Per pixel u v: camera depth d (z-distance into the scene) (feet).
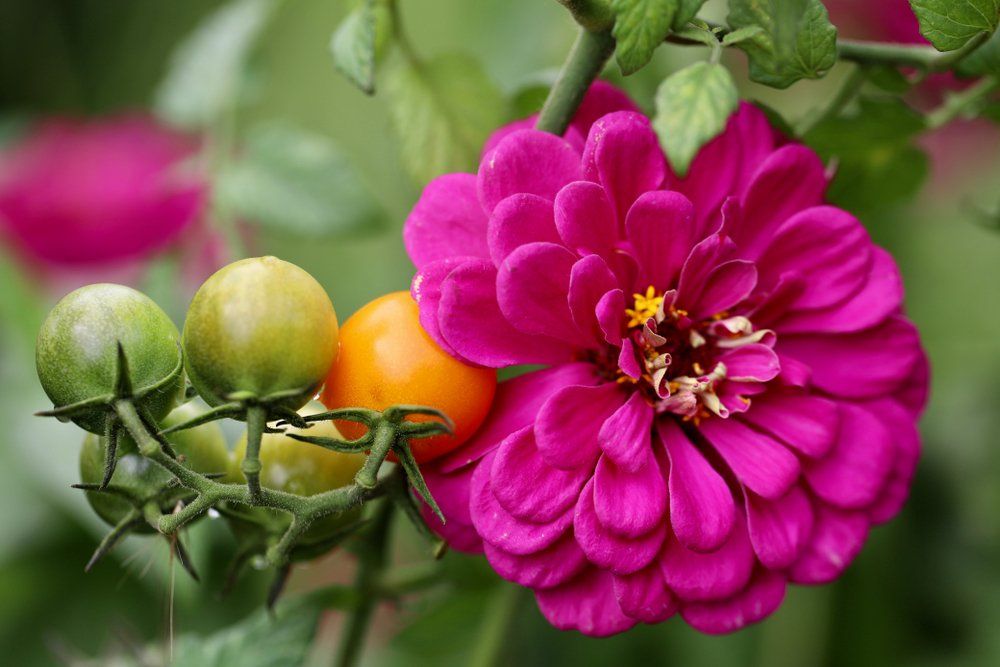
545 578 1.46
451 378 1.44
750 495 1.51
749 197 1.50
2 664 1.99
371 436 1.40
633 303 1.51
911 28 1.95
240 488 1.39
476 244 1.48
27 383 1.93
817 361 1.55
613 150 1.45
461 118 1.71
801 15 1.41
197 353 1.40
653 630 1.97
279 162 1.86
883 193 1.69
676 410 1.51
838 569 1.52
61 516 2.01
